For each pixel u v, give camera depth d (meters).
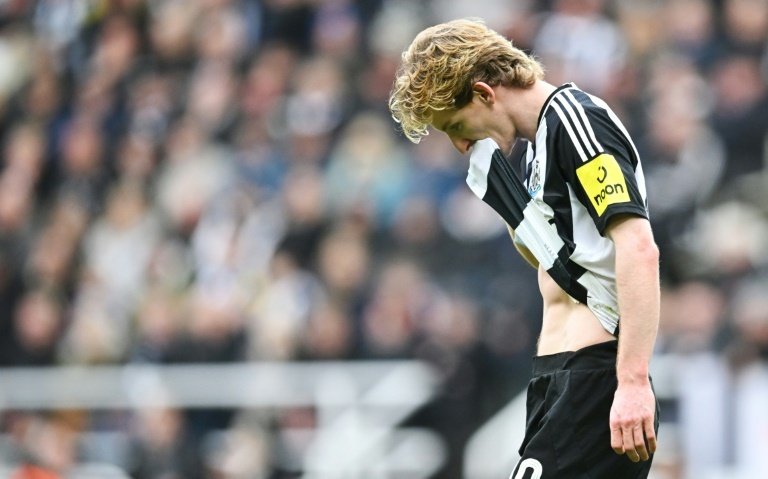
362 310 32.66
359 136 38.16
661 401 28.98
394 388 31.38
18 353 37.28
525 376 31.06
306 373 32.19
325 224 35.91
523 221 14.28
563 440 13.92
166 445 32.72
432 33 14.47
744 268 31.17
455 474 30.52
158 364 33.91
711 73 35.66
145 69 45.66
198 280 37.28
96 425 34.16
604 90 35.78
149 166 42.22
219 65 44.09
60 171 44.38
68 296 39.25
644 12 37.78
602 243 13.80
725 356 28.45
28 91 47.38
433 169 35.97
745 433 27.92
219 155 40.84
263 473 31.69
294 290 34.16
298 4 43.94
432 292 32.66
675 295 30.59
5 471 33.69
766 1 35.91
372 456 31.14
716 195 32.97
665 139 33.34
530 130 14.23
